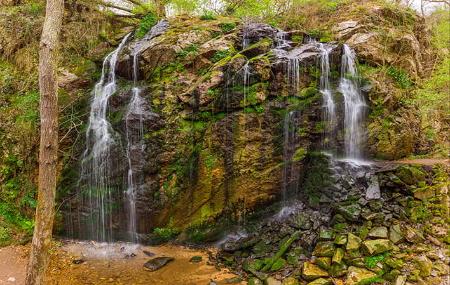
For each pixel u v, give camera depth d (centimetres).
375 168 784
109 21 1048
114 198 805
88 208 814
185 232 800
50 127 548
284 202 834
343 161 824
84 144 835
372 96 915
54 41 559
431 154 966
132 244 795
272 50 884
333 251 628
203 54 853
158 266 690
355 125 898
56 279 643
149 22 1012
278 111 822
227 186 805
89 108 868
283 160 828
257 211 821
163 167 793
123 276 658
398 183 727
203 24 962
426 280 546
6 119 864
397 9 1130
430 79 959
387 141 913
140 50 888
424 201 684
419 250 600
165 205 790
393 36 1023
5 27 981
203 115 800
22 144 836
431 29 1171
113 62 908
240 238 779
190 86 820
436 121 1025
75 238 812
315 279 587
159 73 846
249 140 804
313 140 858
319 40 1031
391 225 653
